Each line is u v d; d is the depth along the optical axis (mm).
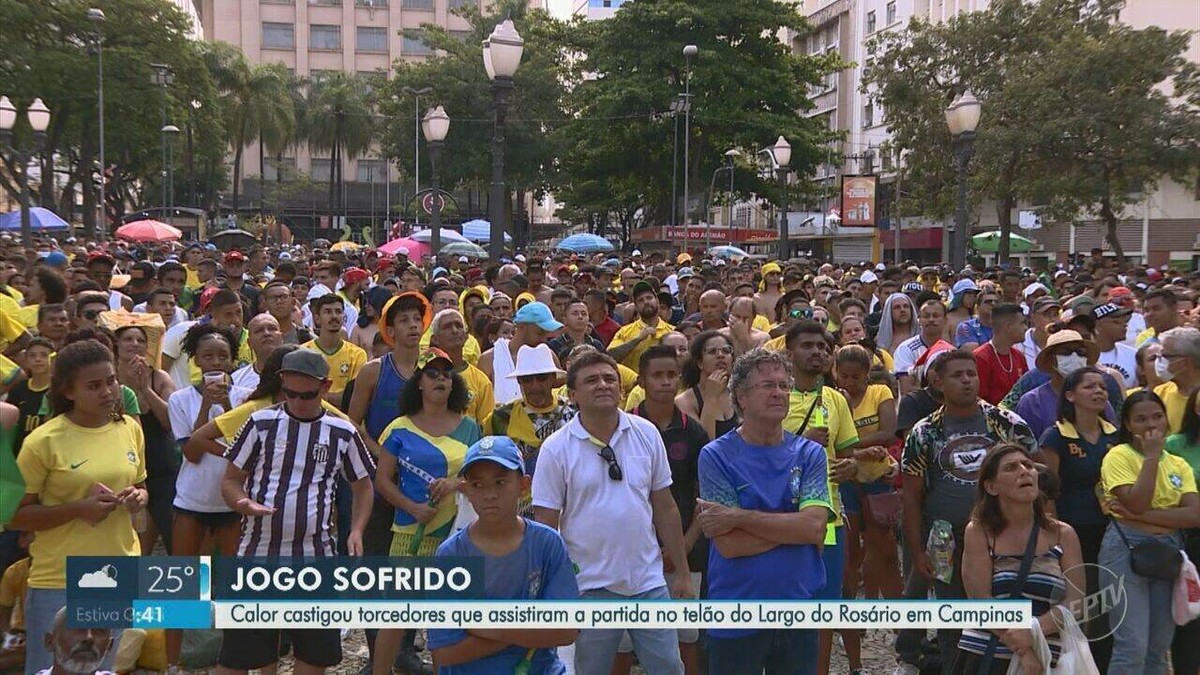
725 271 16766
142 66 42469
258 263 15977
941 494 5324
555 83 53906
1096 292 11859
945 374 5316
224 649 4645
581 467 4422
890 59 32469
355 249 27656
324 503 4820
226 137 62062
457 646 3736
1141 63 25719
